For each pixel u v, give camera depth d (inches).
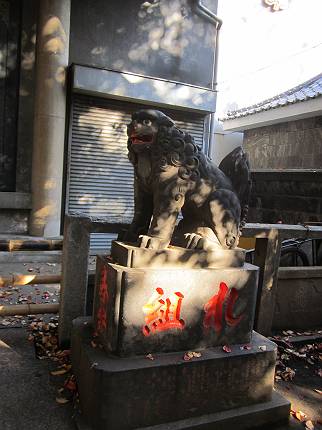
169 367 95.9
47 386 113.0
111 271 99.2
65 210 287.9
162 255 101.4
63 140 273.1
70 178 286.4
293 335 161.2
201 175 107.7
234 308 109.0
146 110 103.3
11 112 270.4
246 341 111.9
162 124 102.7
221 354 103.4
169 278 99.4
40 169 267.4
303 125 376.2
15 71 268.2
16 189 275.1
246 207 120.6
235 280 107.8
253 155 450.6
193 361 98.6
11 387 111.3
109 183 300.4
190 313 103.2
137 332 97.7
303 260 202.1
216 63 327.0
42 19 257.6
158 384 95.3
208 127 325.1
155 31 301.9
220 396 103.0
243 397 106.0
